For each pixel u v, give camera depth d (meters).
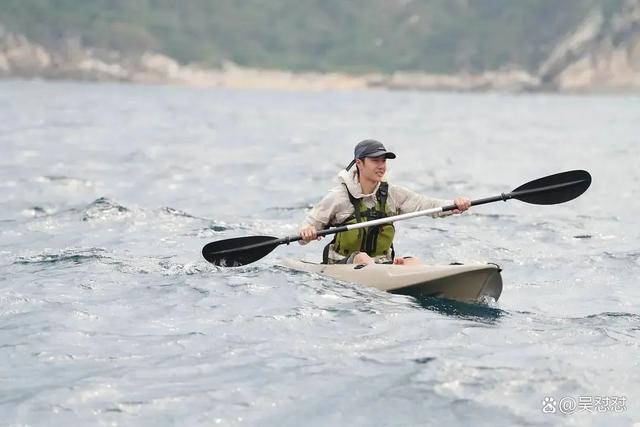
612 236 38.91
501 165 74.81
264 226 40.62
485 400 18.86
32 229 38.53
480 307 26.08
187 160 73.38
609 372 20.41
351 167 28.72
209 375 20.28
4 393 19.25
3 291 27.36
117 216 41.12
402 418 18.09
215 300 26.39
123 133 105.94
